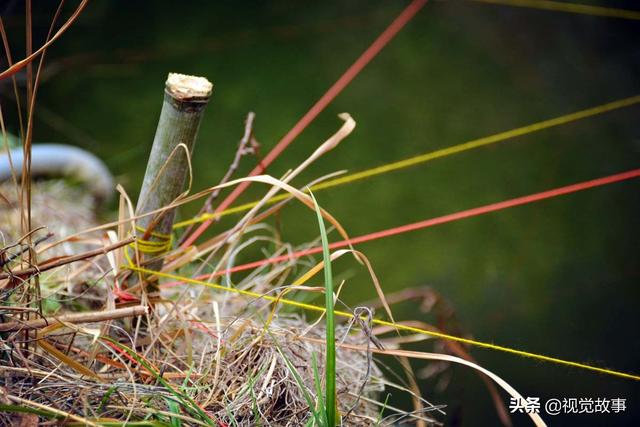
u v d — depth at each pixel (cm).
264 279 257
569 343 609
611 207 734
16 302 198
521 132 286
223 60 846
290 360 207
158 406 188
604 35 872
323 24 897
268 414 195
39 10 783
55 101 746
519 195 742
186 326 207
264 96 815
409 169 757
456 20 909
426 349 551
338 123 795
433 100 830
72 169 411
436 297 321
